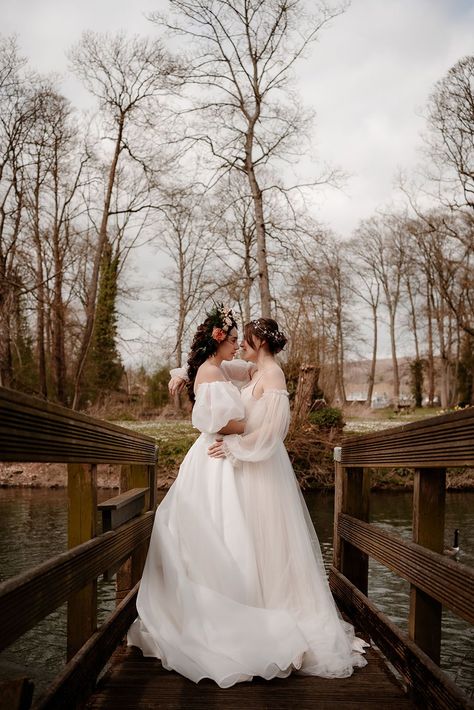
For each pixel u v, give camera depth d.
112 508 2.82
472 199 25.47
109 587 6.81
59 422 1.99
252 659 2.55
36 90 20.89
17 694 1.56
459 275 30.67
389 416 29.58
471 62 22.78
